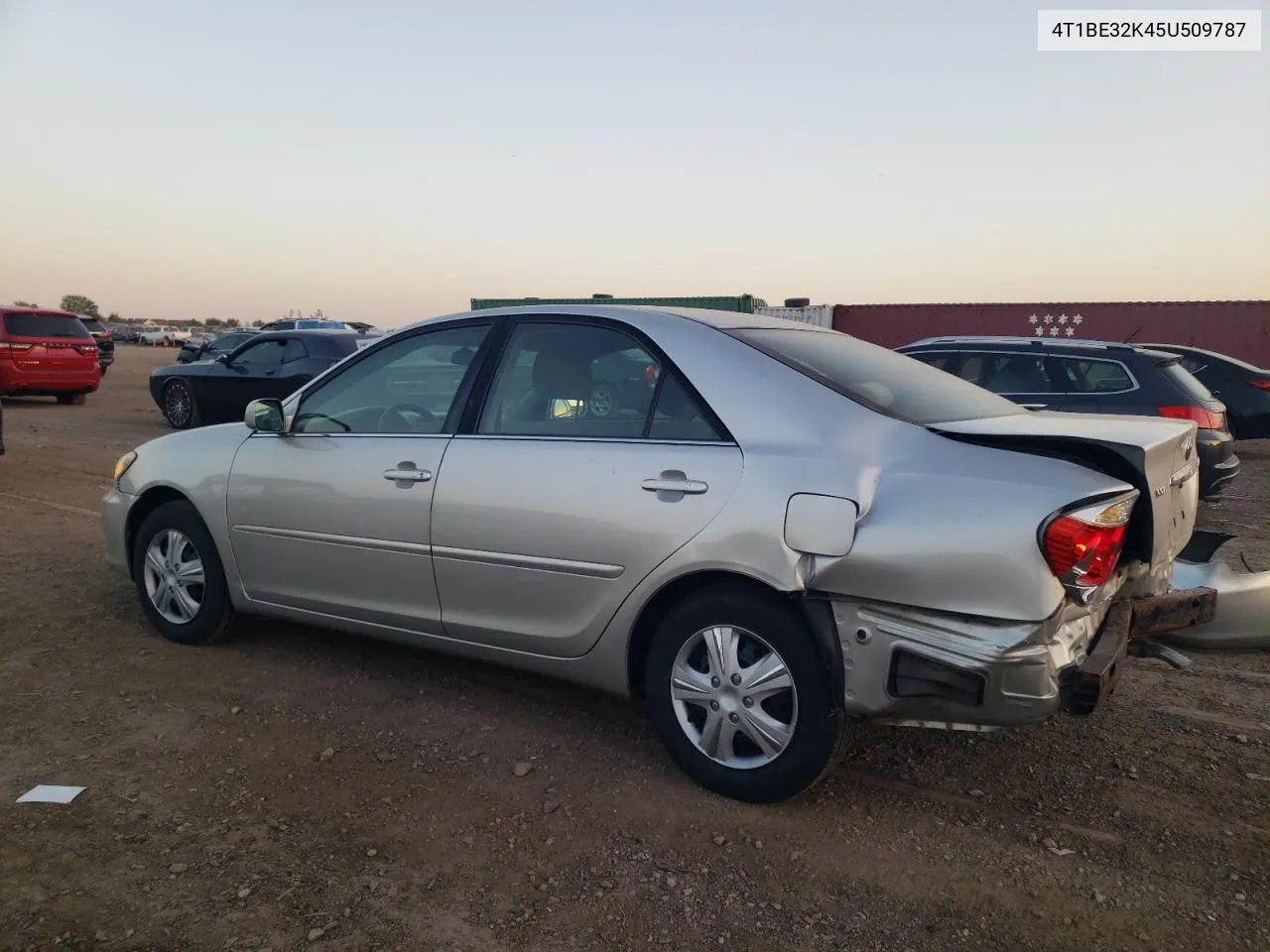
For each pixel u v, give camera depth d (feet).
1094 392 26.96
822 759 10.21
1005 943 8.54
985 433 9.92
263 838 9.97
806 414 10.52
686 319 11.93
